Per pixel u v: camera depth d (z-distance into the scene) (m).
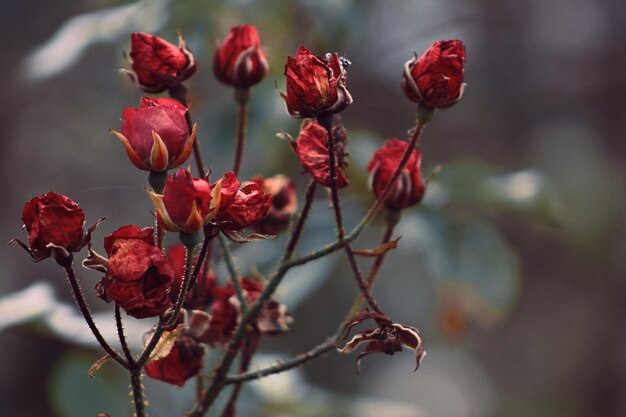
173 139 0.67
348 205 0.98
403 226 0.97
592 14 1.85
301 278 0.94
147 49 0.73
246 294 0.75
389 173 0.74
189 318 0.72
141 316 0.66
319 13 0.99
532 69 1.92
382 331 0.69
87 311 0.67
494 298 0.96
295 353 1.88
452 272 0.96
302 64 0.69
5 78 1.64
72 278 0.67
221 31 1.00
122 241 0.66
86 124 1.76
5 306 0.92
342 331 0.72
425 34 1.42
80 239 0.67
